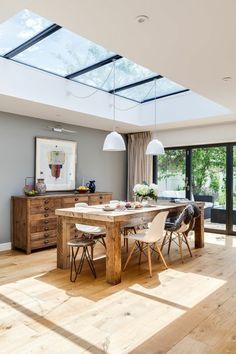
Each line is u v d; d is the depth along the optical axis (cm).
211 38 252
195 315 262
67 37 386
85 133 655
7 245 507
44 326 241
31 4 208
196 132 655
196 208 452
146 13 216
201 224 516
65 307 276
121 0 201
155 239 375
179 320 253
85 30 241
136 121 643
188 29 238
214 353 206
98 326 242
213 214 651
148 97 628
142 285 333
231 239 584
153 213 401
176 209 457
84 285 332
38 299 294
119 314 263
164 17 221
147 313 265
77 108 512
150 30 240
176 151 705
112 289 321
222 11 213
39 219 489
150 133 721
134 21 227
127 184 759
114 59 453
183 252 484
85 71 477
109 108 576
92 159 671
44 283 338
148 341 221
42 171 561
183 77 345
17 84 423
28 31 362
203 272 381
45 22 348
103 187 700
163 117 620
